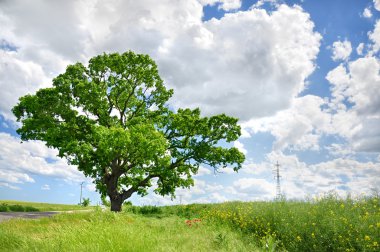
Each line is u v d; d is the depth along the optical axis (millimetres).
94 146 28188
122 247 7113
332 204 12203
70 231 8328
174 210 26844
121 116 31625
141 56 30812
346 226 9188
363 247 7922
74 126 28172
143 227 10938
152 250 7543
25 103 26922
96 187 29156
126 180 30641
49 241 7684
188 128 30891
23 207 28109
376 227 8602
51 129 26344
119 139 25422
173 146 31281
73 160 26234
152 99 32344
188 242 9180
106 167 29359
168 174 29203
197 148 30188
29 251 7301
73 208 36188
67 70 29328
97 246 7043
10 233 8766
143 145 26406
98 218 12695
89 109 29281
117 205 28719
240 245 9461
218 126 30641
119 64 30234
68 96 27984
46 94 27188
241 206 17703
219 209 19406
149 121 31219
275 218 12078
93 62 30172
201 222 14438
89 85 28000
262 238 10492
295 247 9570
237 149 30391
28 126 26516
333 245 8742
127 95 31359
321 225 9688
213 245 9195
